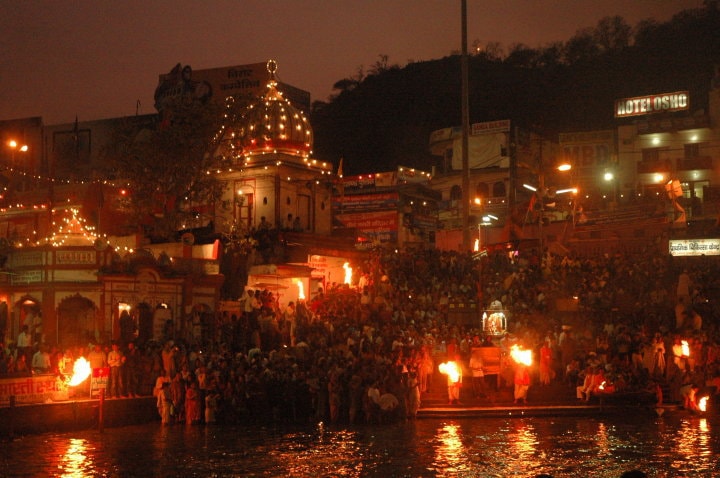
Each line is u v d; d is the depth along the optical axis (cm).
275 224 3966
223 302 3325
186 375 2617
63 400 2472
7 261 3053
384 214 6038
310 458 1989
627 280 4141
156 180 3672
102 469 1852
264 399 2669
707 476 1800
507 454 2052
